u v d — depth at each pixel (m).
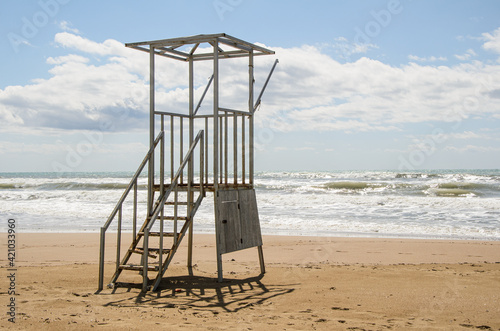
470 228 14.95
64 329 4.27
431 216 18.11
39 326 4.34
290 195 26.88
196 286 6.53
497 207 20.73
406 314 5.05
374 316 4.95
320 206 22.09
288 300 5.68
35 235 13.48
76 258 9.40
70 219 18.11
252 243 7.51
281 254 10.11
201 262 8.84
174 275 7.39
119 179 53.47
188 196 7.70
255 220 7.67
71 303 5.40
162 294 6.05
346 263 8.96
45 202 25.80
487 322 4.76
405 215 18.52
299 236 13.23
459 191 30.11
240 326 4.46
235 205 7.21
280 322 4.65
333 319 4.80
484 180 41.72
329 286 6.47
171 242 11.91
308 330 4.37
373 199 24.48
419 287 6.38
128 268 6.45
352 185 34.78
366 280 6.87
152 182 6.97
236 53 7.83
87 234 13.74
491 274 7.35
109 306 5.31
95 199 27.72
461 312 5.14
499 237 13.20
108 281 6.83
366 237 13.04
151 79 7.00
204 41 6.81
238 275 7.41
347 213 19.33
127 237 13.08
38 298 5.62
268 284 6.68
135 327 4.37
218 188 6.89
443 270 7.77
